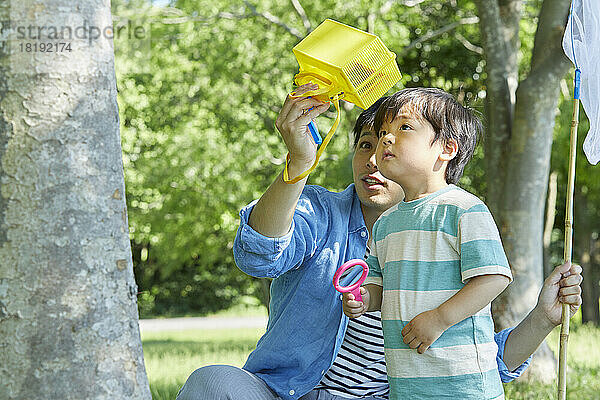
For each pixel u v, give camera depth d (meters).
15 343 2.26
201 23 14.48
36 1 2.30
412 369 2.67
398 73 2.52
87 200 2.33
